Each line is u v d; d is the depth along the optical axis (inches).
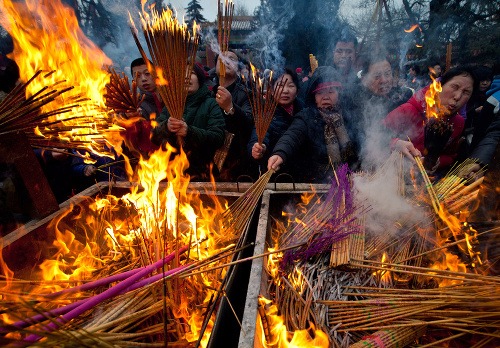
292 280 55.9
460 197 67.8
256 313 40.4
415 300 47.7
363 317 47.2
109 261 62.2
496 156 55.0
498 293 43.8
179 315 46.3
